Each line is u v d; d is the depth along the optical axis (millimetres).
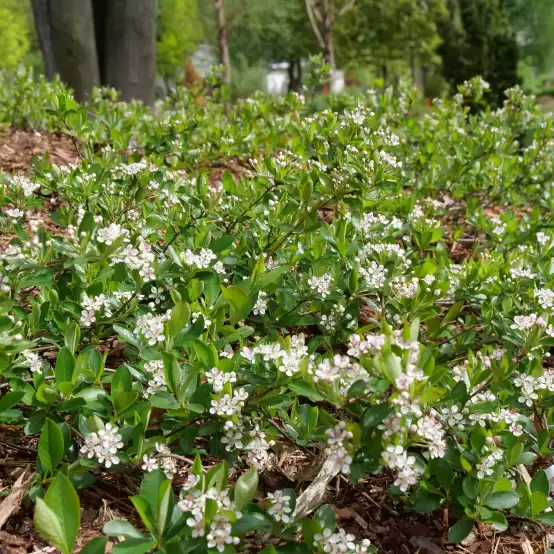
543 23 15078
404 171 1699
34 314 773
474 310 1164
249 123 1829
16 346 656
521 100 1886
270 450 796
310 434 720
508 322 914
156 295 833
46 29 2771
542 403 770
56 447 630
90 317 788
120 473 705
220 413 652
